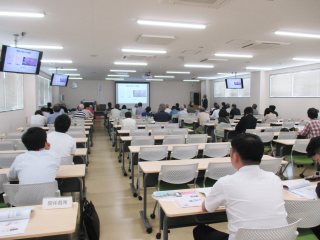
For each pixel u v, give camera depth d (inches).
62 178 121.6
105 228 133.0
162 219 92.9
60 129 150.7
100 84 829.8
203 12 181.6
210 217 94.6
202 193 95.2
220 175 128.5
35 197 93.7
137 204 162.6
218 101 767.7
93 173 228.4
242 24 209.3
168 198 91.1
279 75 520.7
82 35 247.3
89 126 339.0
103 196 175.6
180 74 642.2
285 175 196.5
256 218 64.3
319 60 402.3
